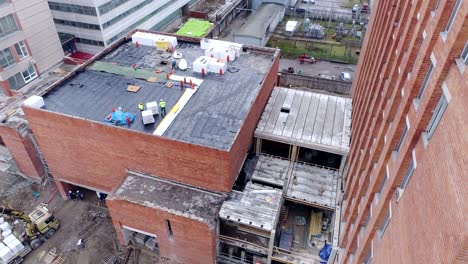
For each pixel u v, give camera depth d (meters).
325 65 61.66
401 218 13.63
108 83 34.72
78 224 34.78
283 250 29.67
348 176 30.41
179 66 36.81
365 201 20.47
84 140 30.23
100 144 29.91
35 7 45.50
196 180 28.92
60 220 35.12
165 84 34.44
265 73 36.78
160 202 27.94
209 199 28.52
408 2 21.58
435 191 10.62
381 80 24.52
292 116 36.66
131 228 30.31
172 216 27.00
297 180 32.94
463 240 8.23
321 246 31.06
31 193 38.16
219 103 32.00
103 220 35.12
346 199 29.61
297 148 34.28
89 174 33.44
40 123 30.56
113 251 32.28
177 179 29.59
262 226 26.77
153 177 30.31
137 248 32.25
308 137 33.75
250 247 29.14
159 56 39.59
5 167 40.34
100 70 36.75
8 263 30.80
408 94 15.89
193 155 27.02
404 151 14.78
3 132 35.66
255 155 35.28
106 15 52.78
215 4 78.69
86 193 37.97
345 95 52.16
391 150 17.62
